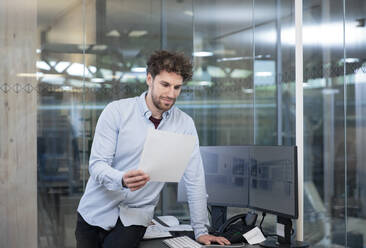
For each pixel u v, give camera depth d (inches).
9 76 167.9
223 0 179.5
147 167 80.5
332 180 166.6
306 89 161.0
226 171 108.0
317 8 154.2
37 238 172.7
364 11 133.0
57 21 171.9
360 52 134.5
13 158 169.3
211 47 180.7
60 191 174.2
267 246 88.4
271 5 171.6
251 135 177.5
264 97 174.2
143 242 92.7
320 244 169.0
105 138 91.7
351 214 139.3
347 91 139.6
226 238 92.7
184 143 81.6
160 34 179.2
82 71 174.2
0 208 168.7
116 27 176.6
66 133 173.9
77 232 93.4
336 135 161.3
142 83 178.7
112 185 85.4
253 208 100.5
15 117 169.0
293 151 86.7
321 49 154.9
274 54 171.0
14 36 168.2
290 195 87.1
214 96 181.0
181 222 117.6
